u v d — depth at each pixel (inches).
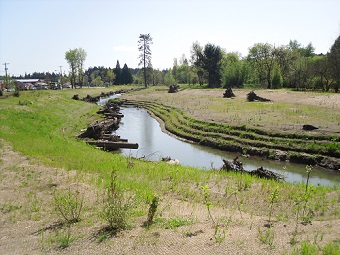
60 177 499.8
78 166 578.6
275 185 482.9
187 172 564.4
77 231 292.7
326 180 671.1
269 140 933.2
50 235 285.4
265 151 876.0
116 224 294.8
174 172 549.6
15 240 279.4
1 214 348.2
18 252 253.4
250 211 379.6
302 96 1925.4
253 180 517.7
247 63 3346.5
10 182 466.3
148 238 266.4
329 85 2519.7
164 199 420.2
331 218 340.8
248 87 3257.9
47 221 325.1
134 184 472.1
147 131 1315.2
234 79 3307.1
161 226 297.9
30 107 1320.1
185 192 455.5
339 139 847.7
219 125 1145.4
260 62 3312.0
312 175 708.7
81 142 966.4
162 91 3248.0
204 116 1359.5
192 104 1889.8
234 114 1352.1
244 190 462.0
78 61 3769.7
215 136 1064.2
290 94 2081.7
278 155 847.1
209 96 2389.3
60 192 423.2
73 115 1552.7
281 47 3161.9
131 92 3341.5
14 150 677.3
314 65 2593.5
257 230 277.4
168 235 271.4
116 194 346.9
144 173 553.9
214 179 522.9
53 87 3654.0
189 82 4598.9
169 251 239.6
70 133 1138.0
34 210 359.3
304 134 910.4
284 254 218.8
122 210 309.4
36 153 663.8
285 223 301.6
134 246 251.8
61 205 339.9
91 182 479.2
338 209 366.3
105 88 3826.3
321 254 210.1
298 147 855.1
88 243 263.4
